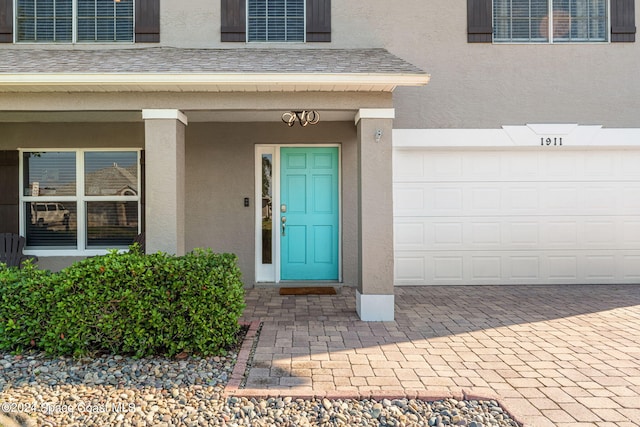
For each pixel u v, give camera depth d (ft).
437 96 22.16
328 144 22.72
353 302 19.45
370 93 16.69
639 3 22.35
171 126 16.31
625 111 22.33
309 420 9.54
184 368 12.16
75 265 13.12
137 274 12.82
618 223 23.12
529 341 14.25
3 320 13.07
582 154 23.04
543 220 23.17
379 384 11.01
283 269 22.86
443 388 10.78
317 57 18.92
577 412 9.68
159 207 16.20
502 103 22.21
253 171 22.47
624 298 20.11
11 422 9.34
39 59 17.84
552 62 22.22
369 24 21.80
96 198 22.39
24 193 22.30
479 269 23.11
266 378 11.38
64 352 12.85
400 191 23.07
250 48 21.40
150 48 20.98
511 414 9.58
